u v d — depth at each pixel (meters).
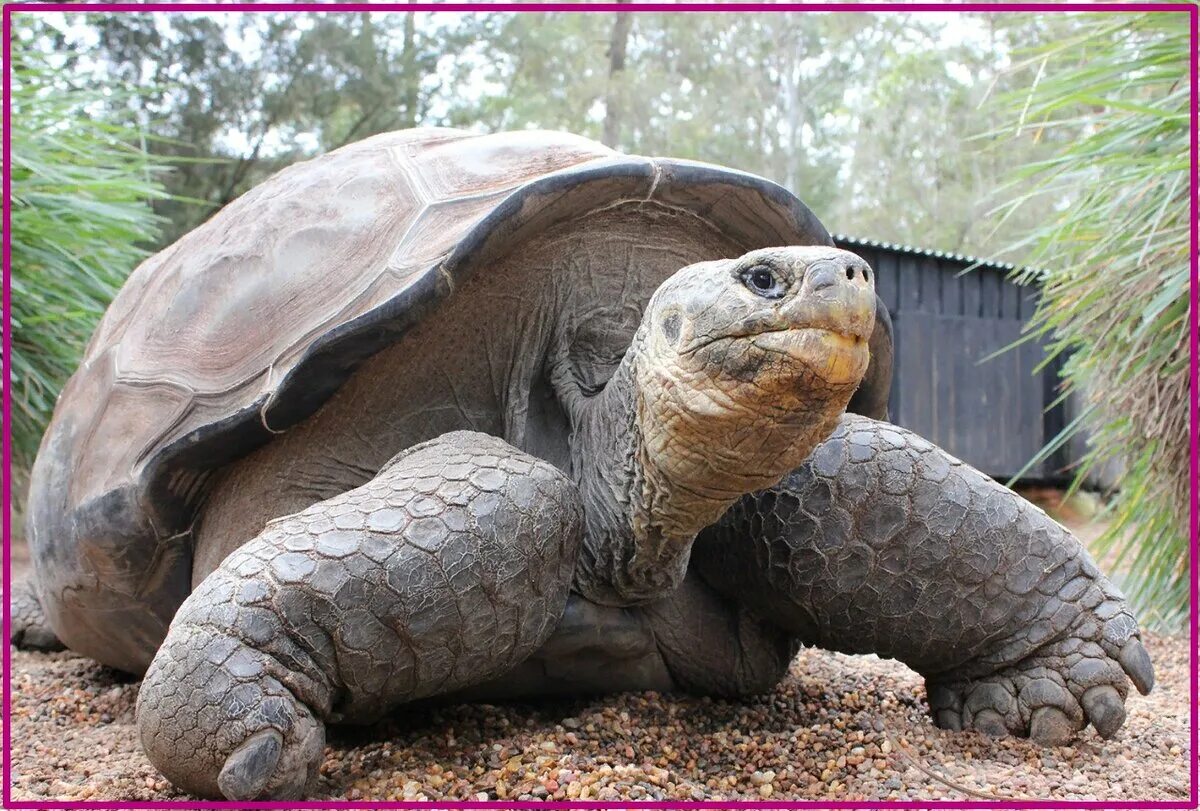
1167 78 3.57
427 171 2.44
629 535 2.12
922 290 8.97
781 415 1.71
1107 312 3.99
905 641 2.42
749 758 2.24
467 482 1.99
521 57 12.29
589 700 2.51
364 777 2.03
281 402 2.12
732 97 15.27
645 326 1.96
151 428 2.32
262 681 1.81
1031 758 2.29
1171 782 2.13
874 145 17.94
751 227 2.44
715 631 2.54
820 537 2.35
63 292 4.85
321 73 10.13
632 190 2.27
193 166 9.72
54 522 2.65
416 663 1.94
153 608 2.51
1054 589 2.40
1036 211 13.02
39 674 3.40
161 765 1.86
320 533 1.90
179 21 9.48
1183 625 4.21
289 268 2.34
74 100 4.79
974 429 9.20
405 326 2.10
